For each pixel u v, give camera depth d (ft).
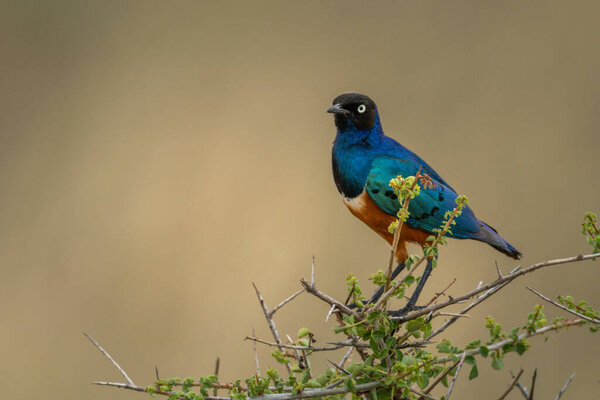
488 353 22.91
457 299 25.11
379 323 24.49
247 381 25.31
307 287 24.70
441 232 24.12
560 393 24.66
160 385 25.34
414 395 24.58
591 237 24.86
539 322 23.36
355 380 24.84
